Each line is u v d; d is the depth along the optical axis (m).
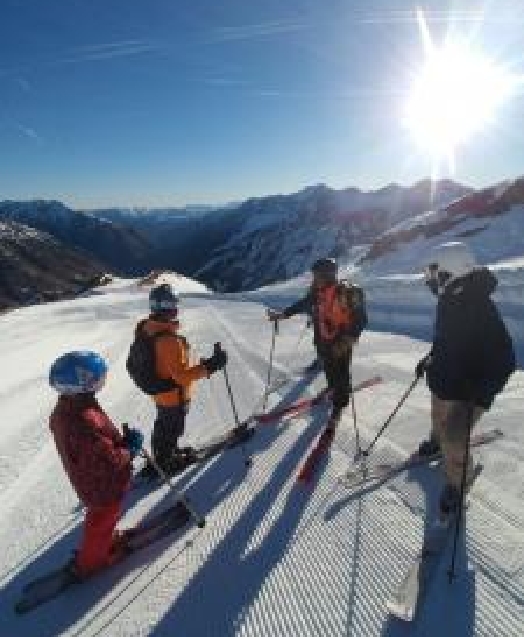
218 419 8.37
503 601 4.04
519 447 6.25
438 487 5.59
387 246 58.72
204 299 39.91
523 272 17.22
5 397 10.93
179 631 4.07
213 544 5.06
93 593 4.55
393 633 3.87
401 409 7.96
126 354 15.09
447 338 4.88
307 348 13.26
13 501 6.15
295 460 6.63
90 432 4.36
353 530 5.04
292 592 4.35
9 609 4.46
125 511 5.79
